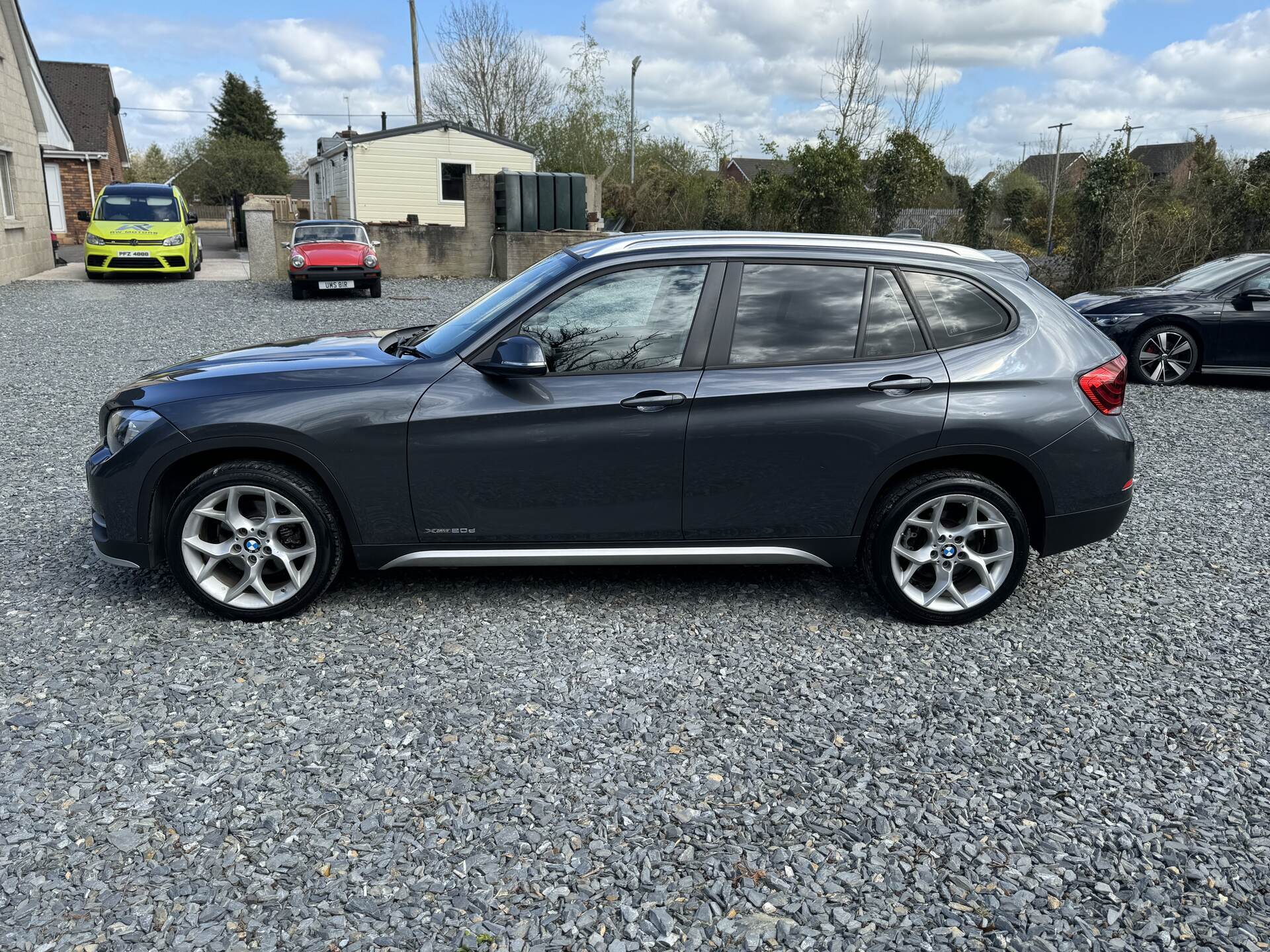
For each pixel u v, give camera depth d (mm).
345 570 4594
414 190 28516
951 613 4129
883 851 2695
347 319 14539
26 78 19812
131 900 2420
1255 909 2502
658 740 3221
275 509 3912
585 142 39125
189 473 3984
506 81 41375
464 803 2854
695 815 2830
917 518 4047
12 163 18641
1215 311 9938
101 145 35469
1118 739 3293
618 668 3705
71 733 3152
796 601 4383
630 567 4719
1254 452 7402
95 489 3881
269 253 20375
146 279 20094
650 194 30969
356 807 2818
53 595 4246
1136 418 8570
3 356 10484
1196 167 19031
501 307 4051
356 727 3238
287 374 3902
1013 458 3961
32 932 2299
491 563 4012
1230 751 3234
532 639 3920
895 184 18031
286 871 2543
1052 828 2811
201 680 3520
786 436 3893
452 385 3848
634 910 2443
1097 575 4805
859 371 3916
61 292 17109
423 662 3693
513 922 2389
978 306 4062
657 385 3855
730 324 3930
